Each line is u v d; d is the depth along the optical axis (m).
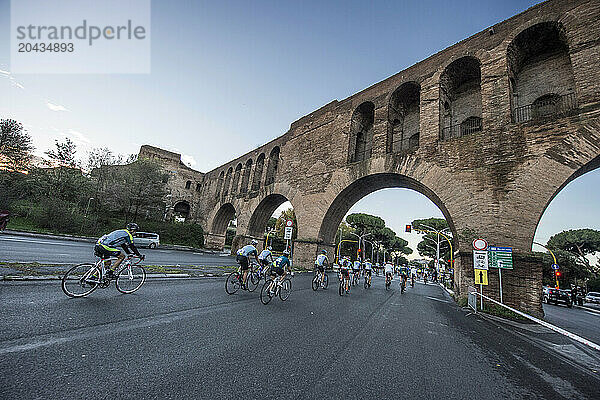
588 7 10.83
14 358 2.92
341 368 3.70
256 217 28.45
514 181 11.03
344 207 20.67
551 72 13.45
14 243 13.48
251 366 3.43
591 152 9.59
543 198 10.23
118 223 30.09
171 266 12.77
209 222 36.19
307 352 4.16
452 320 8.32
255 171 29.81
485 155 12.09
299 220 21.77
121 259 6.47
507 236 10.73
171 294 7.10
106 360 3.15
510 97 12.09
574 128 10.09
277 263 7.96
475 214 11.79
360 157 20.66
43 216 24.61
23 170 28.92
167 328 4.50
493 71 12.87
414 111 19.16
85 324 4.21
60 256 11.02
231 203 32.31
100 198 30.47
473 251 10.56
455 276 14.19
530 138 11.01
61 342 3.47
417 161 14.59
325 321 6.29
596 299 30.23
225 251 39.69
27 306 4.64
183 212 44.44
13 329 3.66
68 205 26.62
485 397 3.34
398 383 3.43
